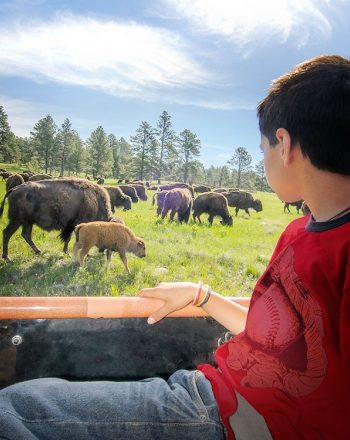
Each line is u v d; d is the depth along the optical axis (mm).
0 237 9352
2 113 63375
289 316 804
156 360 1368
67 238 8531
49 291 5402
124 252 7023
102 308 1226
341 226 751
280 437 802
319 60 821
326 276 731
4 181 31812
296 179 813
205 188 39969
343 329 673
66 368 1297
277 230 16156
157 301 1257
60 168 65688
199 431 833
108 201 9336
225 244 10703
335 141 720
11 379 1250
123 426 806
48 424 781
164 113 68812
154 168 70125
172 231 12961
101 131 68875
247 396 852
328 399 741
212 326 1399
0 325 1211
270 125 818
